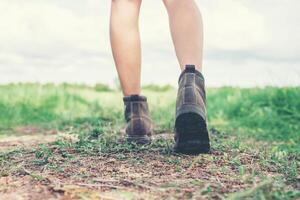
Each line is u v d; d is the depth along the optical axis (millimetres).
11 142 3135
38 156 2287
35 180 1832
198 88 2199
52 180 1813
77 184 1758
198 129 2188
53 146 2525
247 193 1562
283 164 2178
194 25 2293
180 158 2219
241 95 5672
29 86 6891
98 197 1604
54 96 6312
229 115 5184
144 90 7945
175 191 1680
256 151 2523
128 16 2430
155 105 5766
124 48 2434
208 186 1719
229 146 2623
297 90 5078
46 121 5117
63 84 7355
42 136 3650
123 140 2674
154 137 2939
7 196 1628
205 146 2270
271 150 2680
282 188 1687
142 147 2426
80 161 2156
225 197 1604
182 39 2287
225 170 2008
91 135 2975
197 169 2025
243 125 4352
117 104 6117
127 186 1746
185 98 2158
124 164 2104
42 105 6020
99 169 2012
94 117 4500
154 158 2221
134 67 2465
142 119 2516
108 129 3285
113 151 2383
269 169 2078
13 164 2143
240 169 1916
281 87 5305
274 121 4242
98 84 7637
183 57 2277
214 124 4617
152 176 1897
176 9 2301
